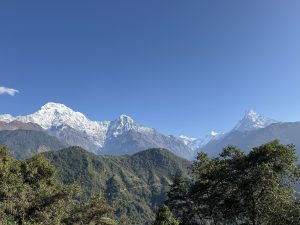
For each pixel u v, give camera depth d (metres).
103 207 39.66
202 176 45.03
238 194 41.75
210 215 45.38
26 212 38.44
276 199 38.50
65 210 39.31
